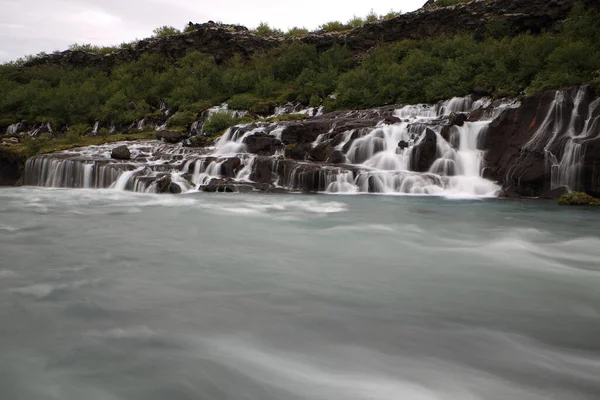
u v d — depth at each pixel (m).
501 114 20.23
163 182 19.66
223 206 15.05
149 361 4.19
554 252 8.69
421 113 28.62
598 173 16.50
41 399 3.59
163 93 46.53
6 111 46.75
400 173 19.69
